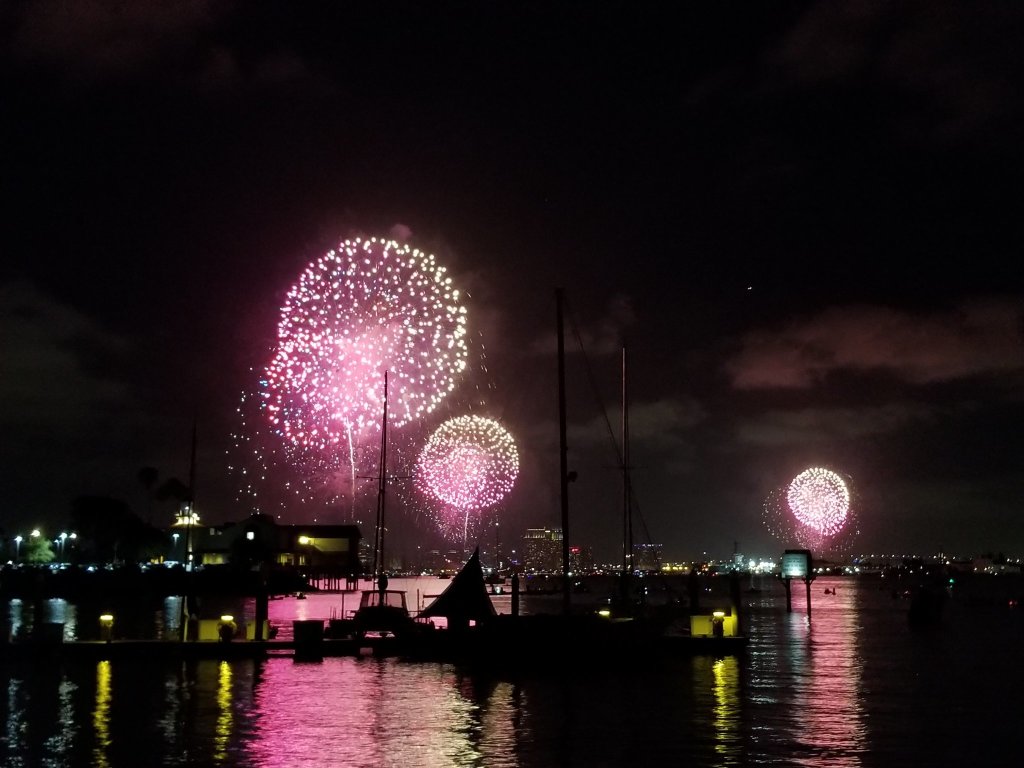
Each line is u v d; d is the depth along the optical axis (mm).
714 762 33688
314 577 165375
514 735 37844
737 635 67062
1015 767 33125
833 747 35969
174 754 34312
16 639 59562
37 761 33406
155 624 91000
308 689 49000
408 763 33062
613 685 51094
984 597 183250
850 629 95062
